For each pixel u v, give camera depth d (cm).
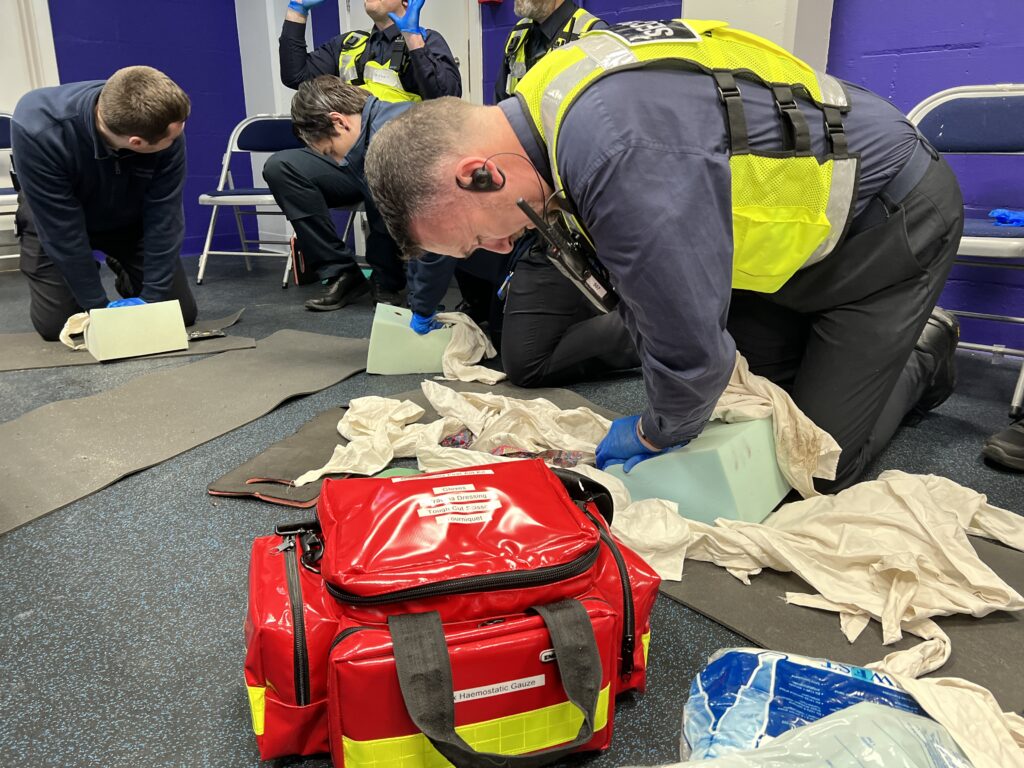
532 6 237
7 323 283
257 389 201
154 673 96
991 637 101
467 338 221
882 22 231
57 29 386
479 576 74
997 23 212
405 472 142
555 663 75
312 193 295
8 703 91
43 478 149
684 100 88
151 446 164
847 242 119
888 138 112
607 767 81
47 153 207
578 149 84
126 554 123
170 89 200
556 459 144
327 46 327
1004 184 222
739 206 96
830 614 106
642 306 90
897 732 60
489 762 67
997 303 234
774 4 214
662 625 105
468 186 87
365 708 71
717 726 69
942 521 114
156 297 250
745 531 116
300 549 85
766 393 133
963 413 189
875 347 124
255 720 78
